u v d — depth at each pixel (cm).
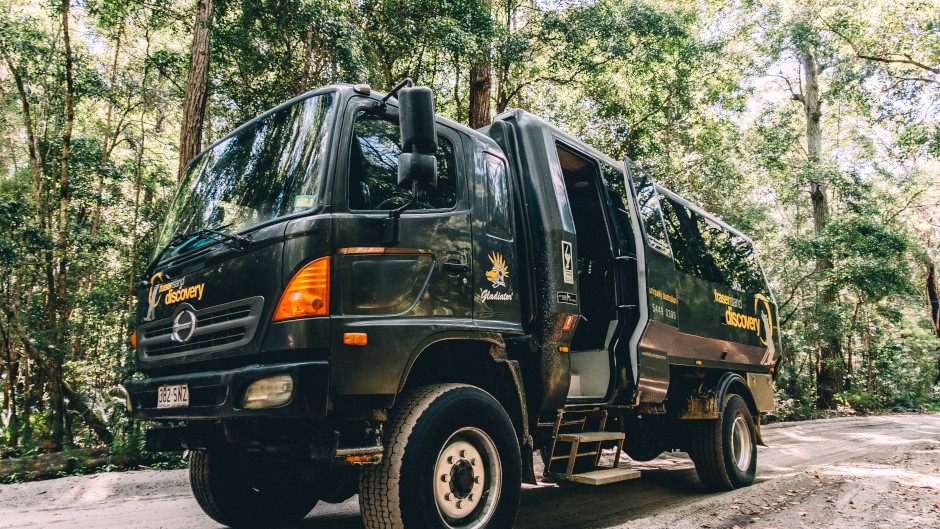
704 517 505
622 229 552
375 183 359
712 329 663
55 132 1614
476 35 1409
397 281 344
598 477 451
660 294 560
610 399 513
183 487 632
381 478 322
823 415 2139
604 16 1716
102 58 1925
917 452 1006
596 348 534
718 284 703
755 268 840
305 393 295
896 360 2955
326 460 310
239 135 430
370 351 321
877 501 581
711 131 2084
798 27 2369
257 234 336
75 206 1736
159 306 391
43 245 1245
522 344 428
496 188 434
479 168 423
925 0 2327
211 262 357
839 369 2484
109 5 1526
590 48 1741
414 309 349
